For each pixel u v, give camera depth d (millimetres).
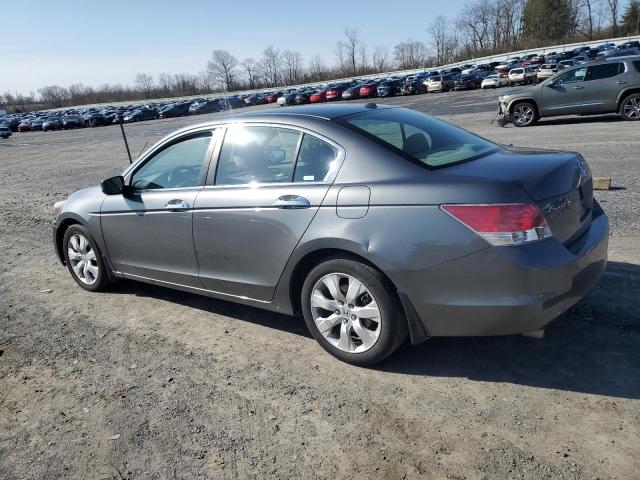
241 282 3914
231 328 4230
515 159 3354
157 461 2756
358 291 3324
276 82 123625
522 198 2869
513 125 16156
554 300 2938
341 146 3420
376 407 3061
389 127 3658
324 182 3416
